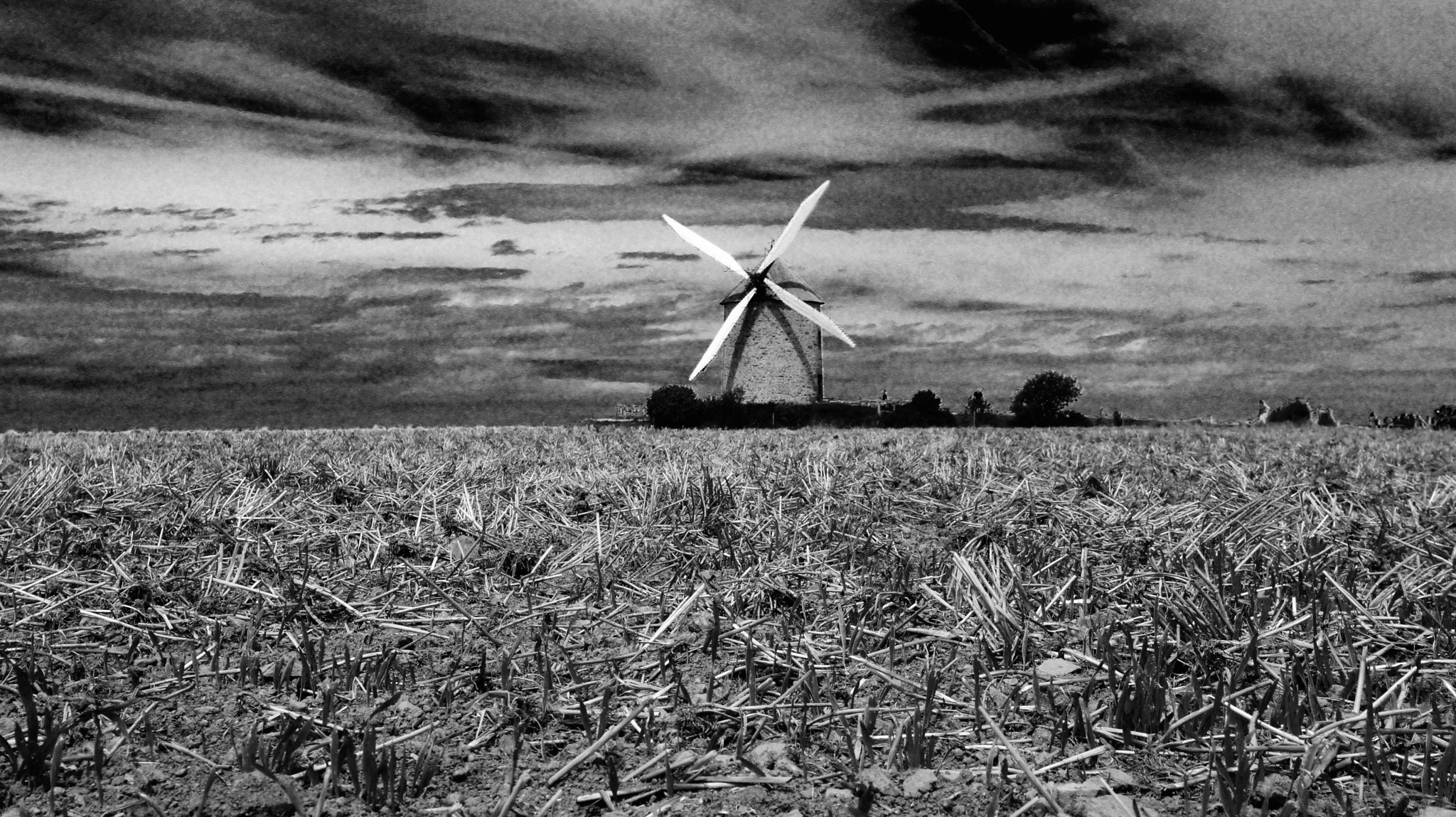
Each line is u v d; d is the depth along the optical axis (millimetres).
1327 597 5492
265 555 7168
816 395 54531
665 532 7766
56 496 8633
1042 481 10359
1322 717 3934
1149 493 9258
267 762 3576
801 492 9602
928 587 5957
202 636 5391
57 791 3422
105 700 4320
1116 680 4402
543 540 7746
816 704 4203
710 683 4504
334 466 11359
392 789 3363
